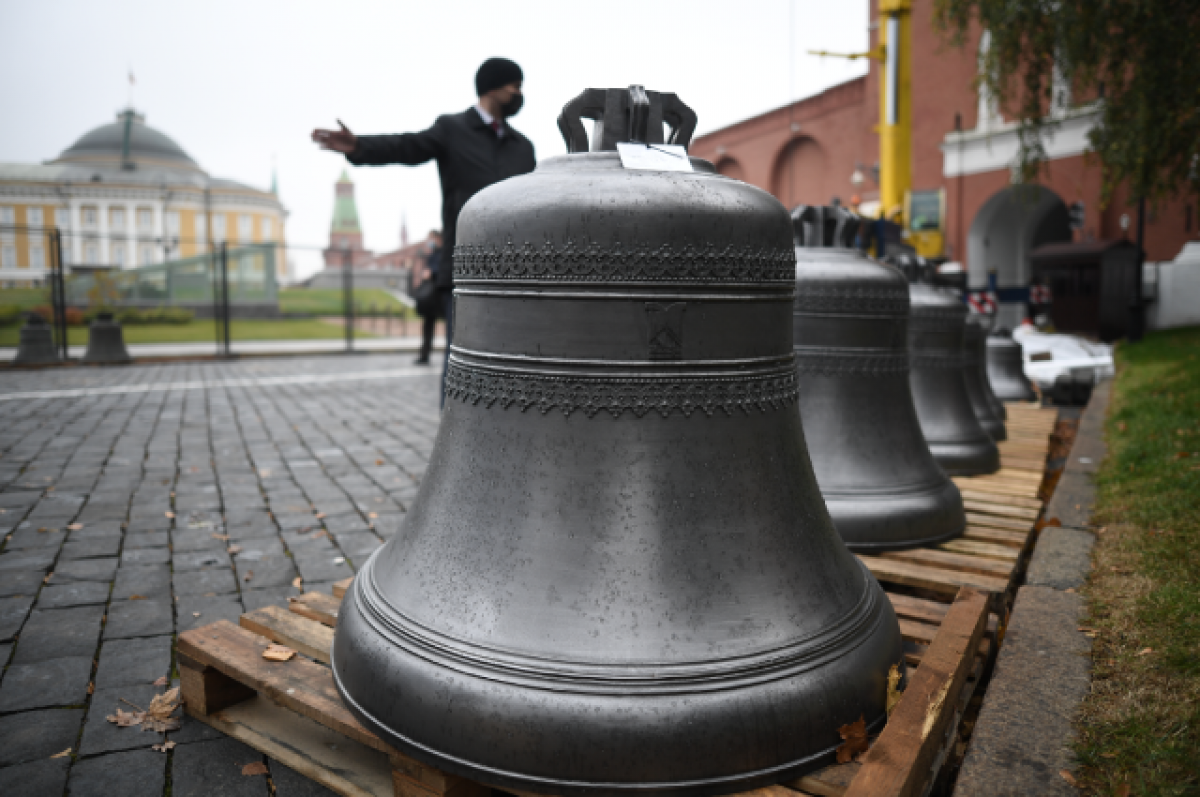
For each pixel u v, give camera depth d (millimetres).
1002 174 20125
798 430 1723
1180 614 2072
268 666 1792
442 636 1474
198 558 3182
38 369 12234
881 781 1290
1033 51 8602
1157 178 8477
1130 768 1498
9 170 65500
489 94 3732
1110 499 3439
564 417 1490
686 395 1485
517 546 1490
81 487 4383
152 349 16531
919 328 3980
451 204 3682
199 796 1653
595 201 1455
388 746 1496
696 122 1727
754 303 1564
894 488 2740
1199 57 7391
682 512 1473
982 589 2357
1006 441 5012
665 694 1353
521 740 1350
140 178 72000
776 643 1459
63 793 1661
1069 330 18062
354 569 3080
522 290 1508
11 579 2914
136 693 2080
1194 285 15273
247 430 6398
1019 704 1732
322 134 3223
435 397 8727
